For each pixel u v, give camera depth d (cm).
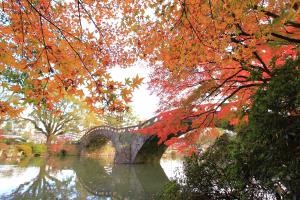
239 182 445
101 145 4703
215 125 838
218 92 772
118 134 3412
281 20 462
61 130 4566
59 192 1390
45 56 371
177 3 405
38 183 1616
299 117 389
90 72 379
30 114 4022
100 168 2691
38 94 374
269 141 397
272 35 524
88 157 4375
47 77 373
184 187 597
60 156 4259
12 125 4088
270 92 415
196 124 832
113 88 376
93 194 1398
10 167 2308
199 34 454
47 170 2291
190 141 866
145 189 1591
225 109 761
